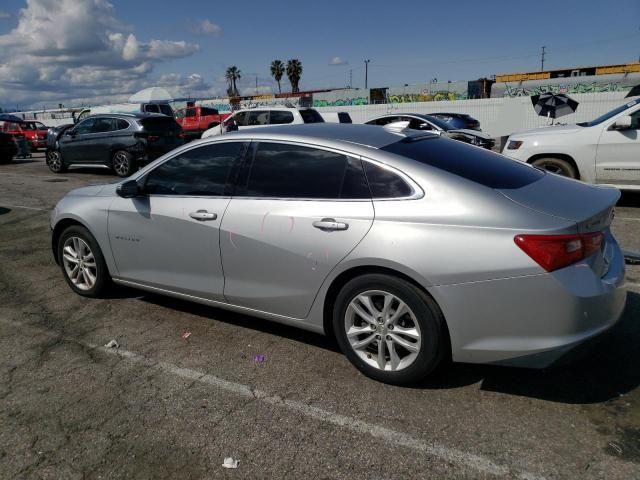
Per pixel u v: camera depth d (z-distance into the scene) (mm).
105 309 4699
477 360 3004
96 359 3770
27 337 4172
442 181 3105
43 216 8961
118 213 4434
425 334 3059
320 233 3326
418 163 3234
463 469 2549
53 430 2951
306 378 3428
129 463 2670
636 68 32719
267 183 3672
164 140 14227
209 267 3930
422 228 3016
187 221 3963
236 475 2564
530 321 2818
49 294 5133
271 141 3732
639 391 3117
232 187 3822
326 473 2557
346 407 3084
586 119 25453
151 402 3197
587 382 3234
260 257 3617
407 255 3008
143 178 4344
